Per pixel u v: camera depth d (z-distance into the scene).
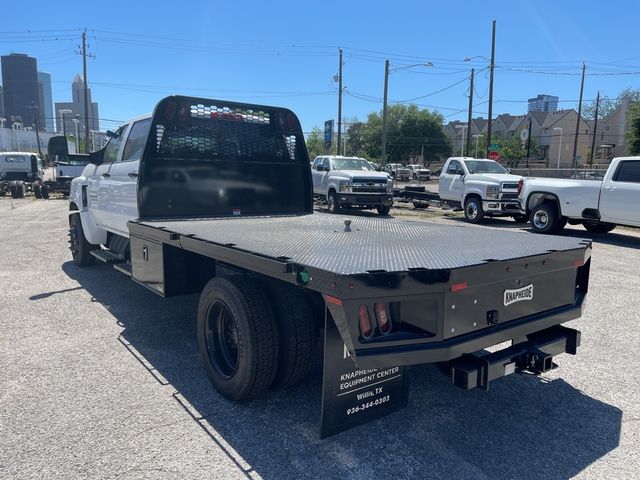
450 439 3.23
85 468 2.87
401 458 3.00
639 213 11.20
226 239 3.83
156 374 4.16
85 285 7.20
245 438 3.19
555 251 3.45
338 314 2.64
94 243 7.70
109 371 4.21
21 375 4.11
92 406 3.60
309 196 6.79
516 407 3.68
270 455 3.01
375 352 2.69
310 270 2.78
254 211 6.34
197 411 3.54
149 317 5.72
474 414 3.57
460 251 3.42
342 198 17.75
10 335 5.08
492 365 3.10
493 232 4.72
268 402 3.67
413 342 2.80
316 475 2.83
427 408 3.65
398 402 3.31
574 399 3.82
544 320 3.41
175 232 4.22
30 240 11.52
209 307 3.77
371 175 17.91
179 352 4.65
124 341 4.93
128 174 5.84
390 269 2.72
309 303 3.47
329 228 4.93
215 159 5.98
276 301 3.45
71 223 8.47
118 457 2.97
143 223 5.01
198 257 4.56
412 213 19.72
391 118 78.19
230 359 3.77
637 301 6.63
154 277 4.63
